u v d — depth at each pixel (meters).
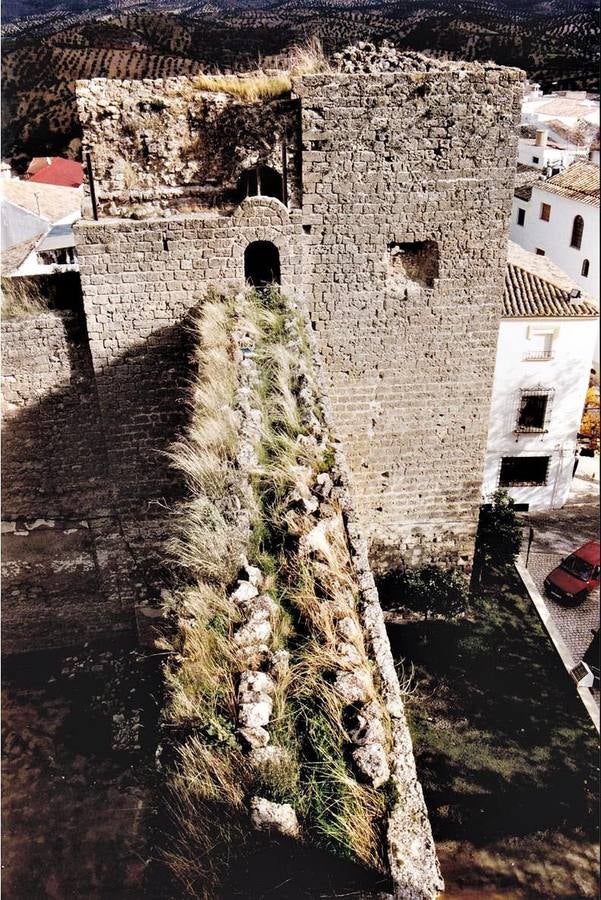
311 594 5.68
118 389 12.73
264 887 4.05
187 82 11.83
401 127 11.87
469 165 12.27
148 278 12.10
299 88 11.53
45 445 13.14
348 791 4.18
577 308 19.14
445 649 14.88
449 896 9.75
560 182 27.08
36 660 14.00
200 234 11.95
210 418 8.58
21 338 12.46
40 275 13.05
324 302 12.98
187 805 4.53
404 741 4.58
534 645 15.13
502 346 19.48
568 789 11.62
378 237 12.59
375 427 14.25
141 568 13.90
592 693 13.48
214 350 10.31
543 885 9.92
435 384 13.95
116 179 12.01
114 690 13.03
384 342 13.46
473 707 13.41
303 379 9.69
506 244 12.92
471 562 15.84
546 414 20.22
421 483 14.88
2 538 13.48
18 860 9.82
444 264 12.97
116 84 11.66
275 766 4.39
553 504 21.30
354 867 3.93
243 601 5.71
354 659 5.08
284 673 5.04
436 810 11.21
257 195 12.31
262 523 6.84
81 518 13.60
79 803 10.73
